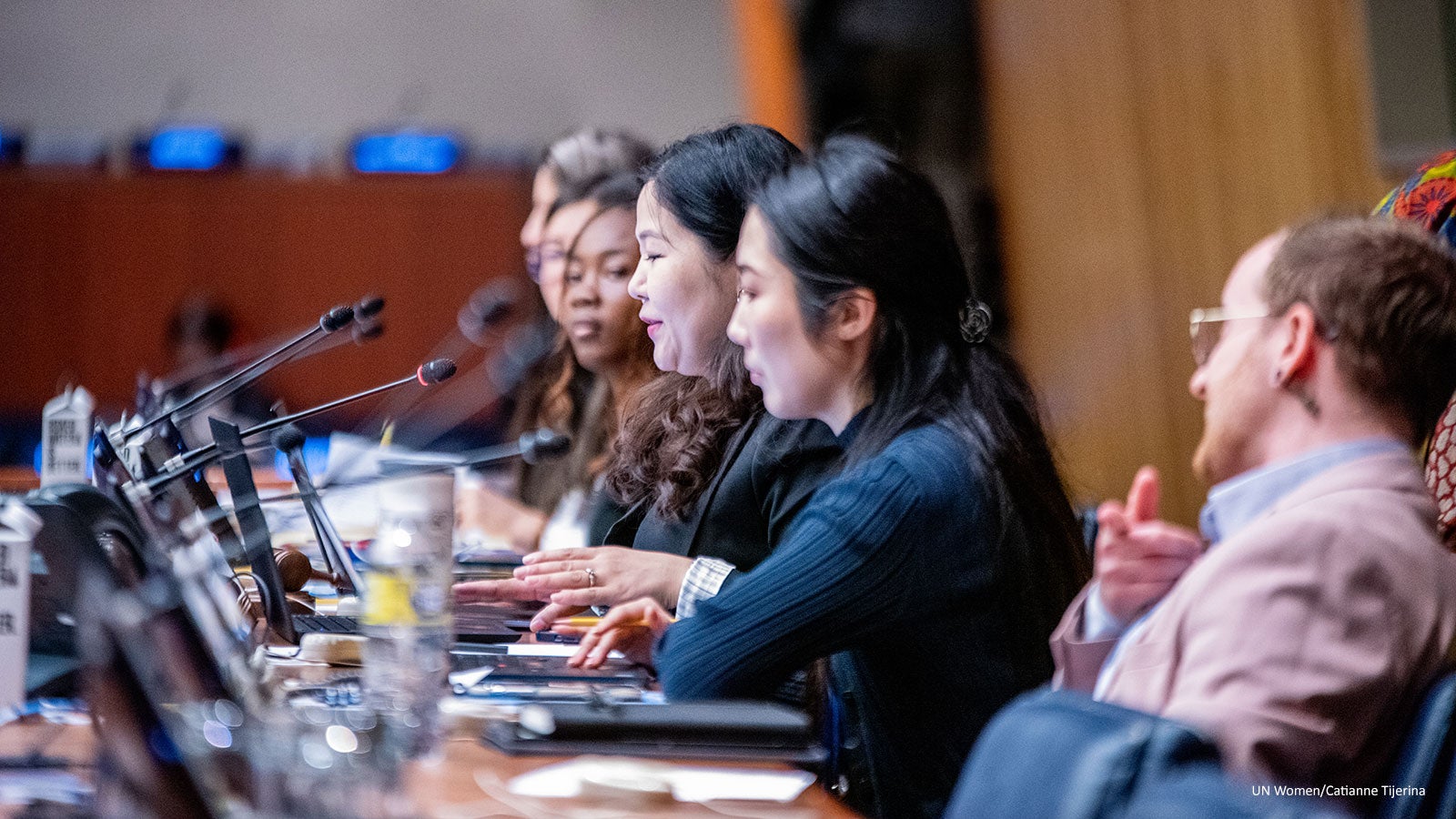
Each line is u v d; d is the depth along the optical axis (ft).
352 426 57.26
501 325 50.57
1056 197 56.54
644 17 68.95
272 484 27.68
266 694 13.09
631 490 21.22
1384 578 11.35
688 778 11.78
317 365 66.03
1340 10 49.42
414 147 68.59
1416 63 49.01
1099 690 12.44
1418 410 12.37
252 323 67.26
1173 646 11.84
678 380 20.94
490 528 27.89
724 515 19.72
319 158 68.49
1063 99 55.98
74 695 13.75
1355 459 12.12
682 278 19.54
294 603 19.03
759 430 19.80
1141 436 53.57
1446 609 11.56
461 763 12.32
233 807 9.71
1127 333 54.03
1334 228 12.57
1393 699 11.27
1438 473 18.15
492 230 68.64
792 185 16.47
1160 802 8.07
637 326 26.40
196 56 68.64
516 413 30.63
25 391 66.08
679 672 15.11
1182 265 52.85
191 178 67.41
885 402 16.19
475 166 68.95
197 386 48.88
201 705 10.40
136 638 9.62
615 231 26.45
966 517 15.34
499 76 69.82
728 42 68.18
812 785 11.79
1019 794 9.00
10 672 12.89
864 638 15.34
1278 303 12.46
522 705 14.17
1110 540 13.17
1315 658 11.13
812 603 15.03
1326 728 11.03
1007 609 15.62
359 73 69.46
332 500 26.71
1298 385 12.38
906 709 15.74
